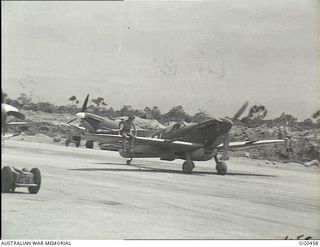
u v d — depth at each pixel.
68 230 7.93
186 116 31.80
